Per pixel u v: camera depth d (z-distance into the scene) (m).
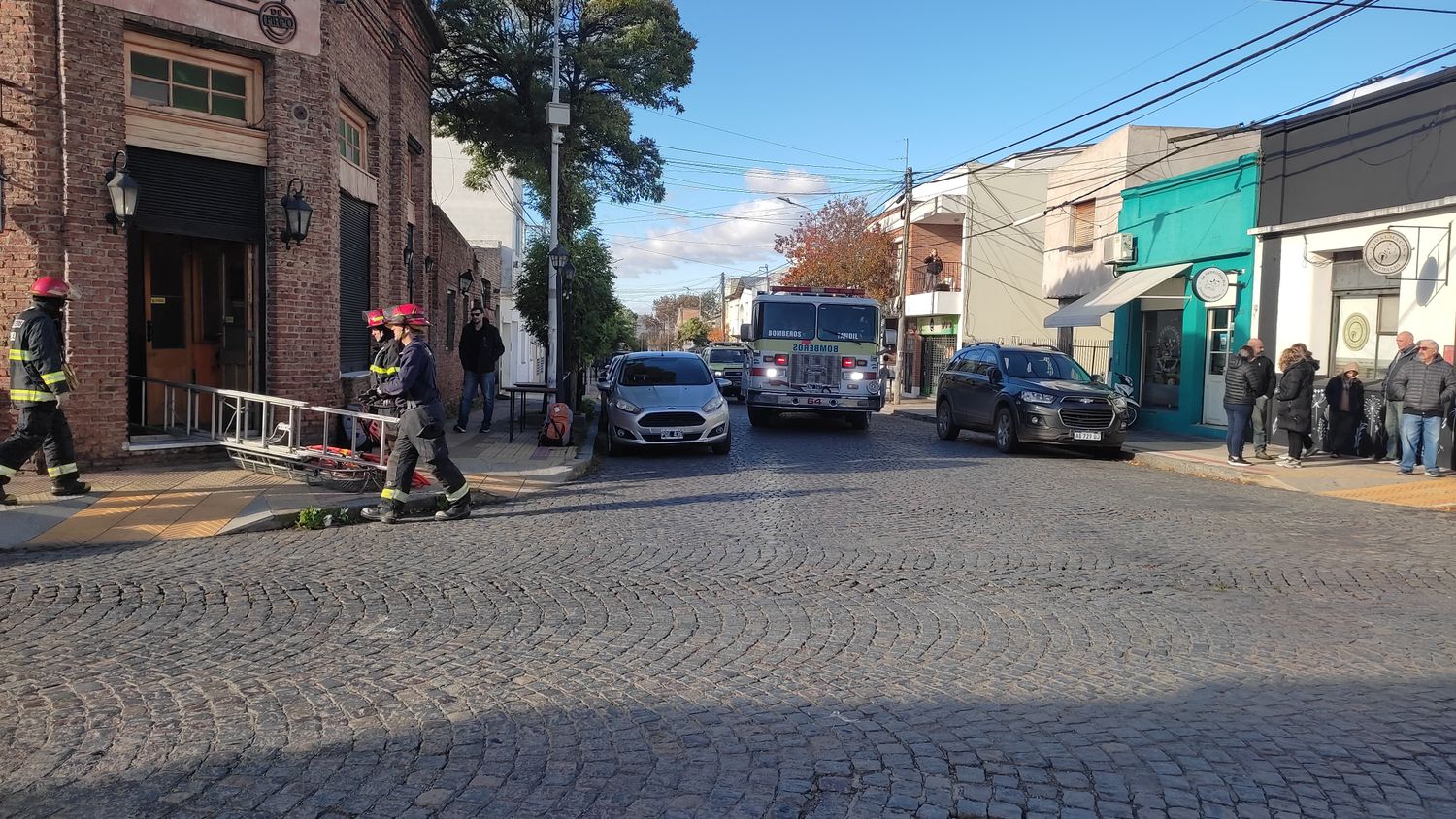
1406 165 13.72
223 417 12.27
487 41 21.95
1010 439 15.86
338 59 12.98
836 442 17.62
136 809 3.56
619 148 24.31
